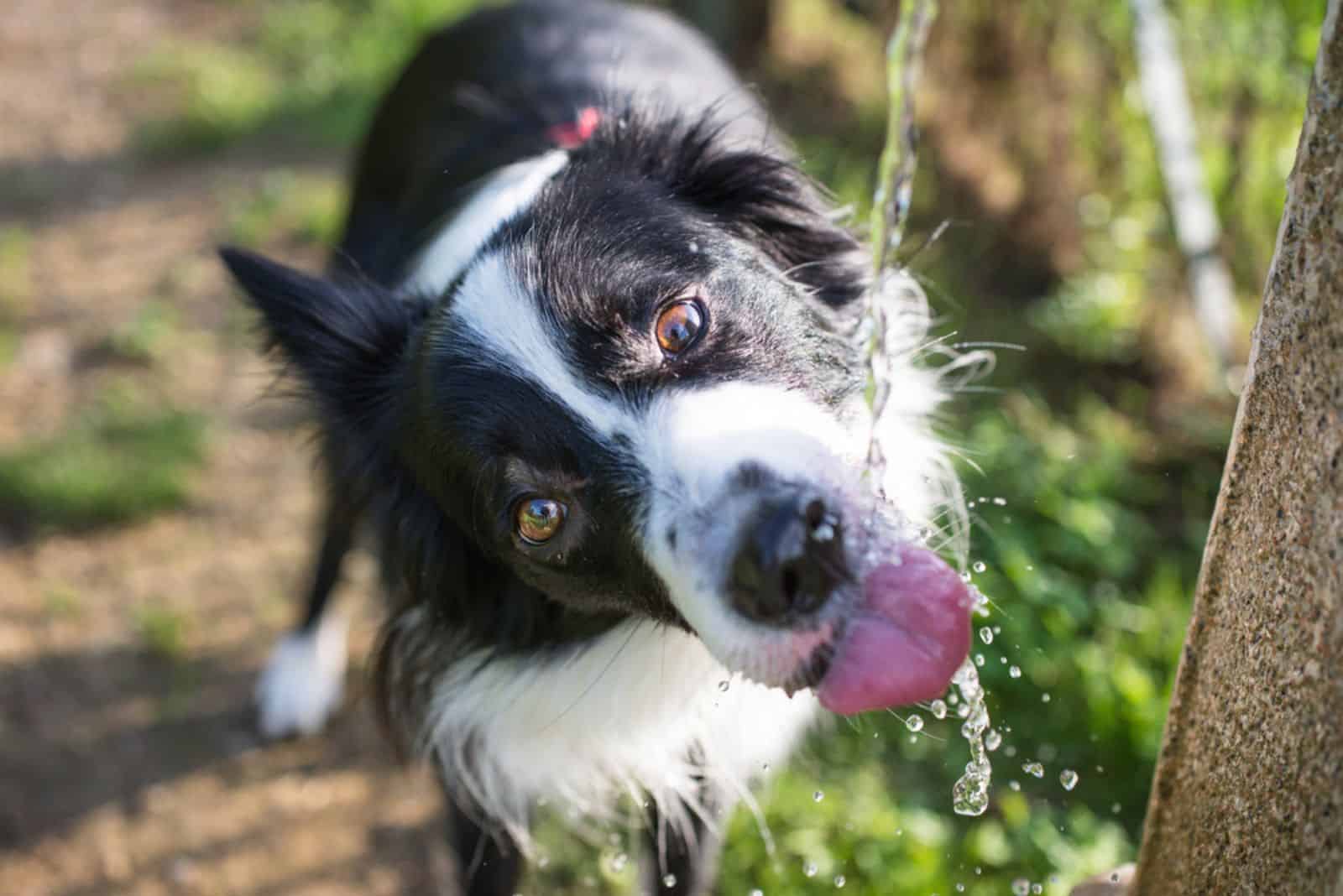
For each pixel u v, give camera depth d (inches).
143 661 31.9
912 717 20.3
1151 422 33.3
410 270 25.5
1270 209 33.3
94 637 32.4
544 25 30.0
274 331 23.1
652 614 20.5
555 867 27.4
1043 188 37.1
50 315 42.5
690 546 18.2
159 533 34.8
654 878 26.4
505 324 20.3
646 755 23.9
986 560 29.2
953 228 38.0
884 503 19.3
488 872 25.7
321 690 30.5
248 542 34.6
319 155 49.4
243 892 27.6
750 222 22.5
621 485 19.3
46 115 53.9
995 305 36.3
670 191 22.0
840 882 23.8
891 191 19.0
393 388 22.4
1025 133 37.4
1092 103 36.4
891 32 41.9
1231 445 15.9
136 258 44.9
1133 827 26.4
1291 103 32.1
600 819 26.8
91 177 49.7
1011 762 27.4
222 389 39.2
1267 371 15.2
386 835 28.5
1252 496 15.5
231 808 29.1
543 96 27.7
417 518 22.5
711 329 20.3
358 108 51.1
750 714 24.2
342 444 23.2
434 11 54.8
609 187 21.4
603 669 22.7
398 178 29.9
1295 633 15.1
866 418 21.6
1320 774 14.9
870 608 17.7
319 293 23.0
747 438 18.7
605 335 20.0
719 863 26.6
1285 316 14.8
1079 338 34.4
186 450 36.8
